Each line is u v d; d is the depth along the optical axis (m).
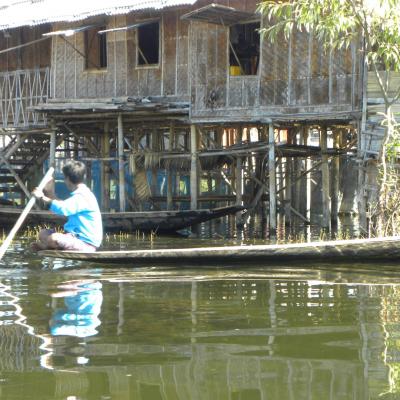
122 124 20.31
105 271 9.82
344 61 16.97
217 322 6.35
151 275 9.34
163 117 20.06
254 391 4.43
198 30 19.06
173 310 6.93
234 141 26.70
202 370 4.86
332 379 4.64
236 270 9.65
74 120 21.45
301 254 9.85
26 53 22.97
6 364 5.05
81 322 6.42
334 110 17.17
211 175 23.94
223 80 18.75
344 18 12.69
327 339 5.66
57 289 8.31
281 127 21.02
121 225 18.20
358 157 16.05
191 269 9.82
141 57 20.61
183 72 19.62
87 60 21.25
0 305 7.29
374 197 14.63
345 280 8.66
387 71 13.95
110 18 20.62
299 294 7.75
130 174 22.25
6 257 11.84
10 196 27.17
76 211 10.24
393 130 13.48
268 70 18.11
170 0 17.97
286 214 21.30
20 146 24.02
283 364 4.98
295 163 23.47
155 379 4.68
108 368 4.94
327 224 19.56
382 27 13.36
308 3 12.88
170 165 20.58
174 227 18.22
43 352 5.36
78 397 4.38
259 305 7.13
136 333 5.95
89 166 23.97
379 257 9.82
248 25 20.11
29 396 4.40
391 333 5.84
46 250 10.25
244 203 22.23
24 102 22.64
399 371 4.80
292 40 17.69
